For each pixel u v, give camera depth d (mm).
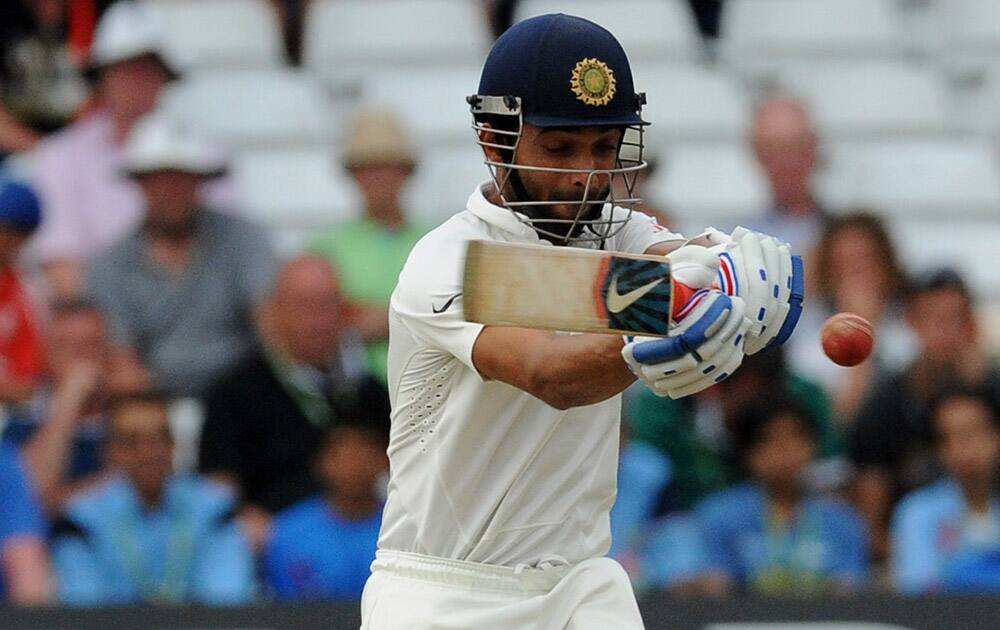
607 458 11953
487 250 9484
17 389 26984
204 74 37062
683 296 9531
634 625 11828
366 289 28594
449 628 11797
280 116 36062
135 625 20094
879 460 26656
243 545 24062
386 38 38125
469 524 11805
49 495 25750
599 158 11289
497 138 11430
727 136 36594
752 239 10094
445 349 10992
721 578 24281
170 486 24141
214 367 27984
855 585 24422
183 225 28234
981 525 24594
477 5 38844
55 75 35156
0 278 27406
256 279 28484
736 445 25031
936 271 27047
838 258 29297
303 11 38656
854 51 39562
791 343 29172
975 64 39812
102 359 26484
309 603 20594
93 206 30750
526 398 11445
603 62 11070
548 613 11805
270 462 25281
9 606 20734
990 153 37062
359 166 29016
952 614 20266
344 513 23578
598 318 9438
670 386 9594
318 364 25578
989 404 24703
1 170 32219
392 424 12078
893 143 37438
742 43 39688
